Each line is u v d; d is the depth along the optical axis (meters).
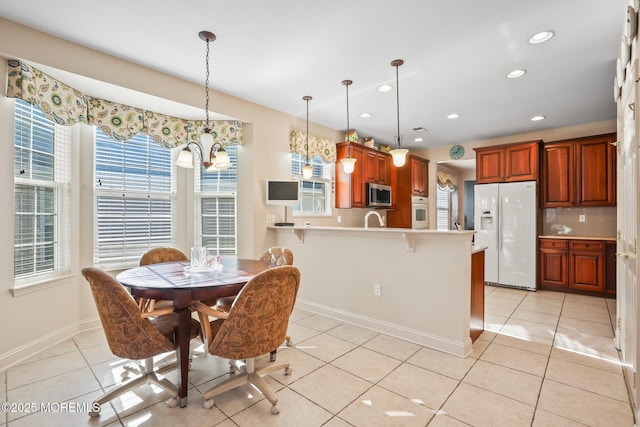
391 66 2.87
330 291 3.38
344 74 3.03
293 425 1.68
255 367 2.16
